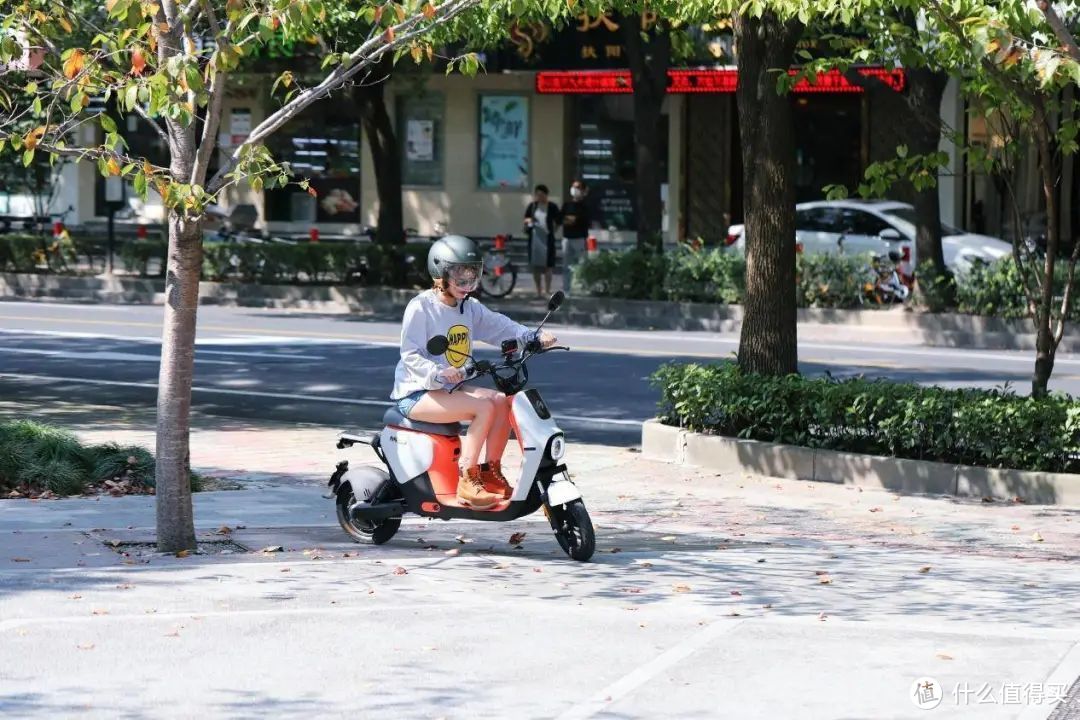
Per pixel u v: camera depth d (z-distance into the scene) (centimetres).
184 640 879
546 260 3631
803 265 3219
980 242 3509
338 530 1289
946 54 1477
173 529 1158
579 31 4341
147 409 2055
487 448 1188
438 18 1157
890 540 1297
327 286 3688
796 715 742
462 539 1260
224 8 1224
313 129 4972
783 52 1702
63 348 2697
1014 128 1588
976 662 830
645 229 3472
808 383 1641
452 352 1178
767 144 1714
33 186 4778
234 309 3612
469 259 1158
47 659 838
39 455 1477
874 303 3180
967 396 1566
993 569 1140
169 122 1136
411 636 892
